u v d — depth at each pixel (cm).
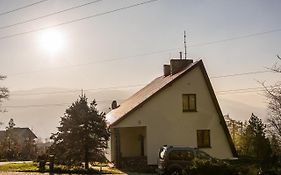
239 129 4934
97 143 2970
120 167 3359
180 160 2444
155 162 3328
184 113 3475
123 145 3741
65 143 2947
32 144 6656
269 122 2922
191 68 3509
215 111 3572
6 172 2853
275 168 2547
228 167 1889
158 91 3416
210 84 3547
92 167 3341
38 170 2980
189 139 3456
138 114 3369
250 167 2008
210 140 3519
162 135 3394
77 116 2970
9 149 6203
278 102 2858
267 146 2995
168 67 4106
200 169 1889
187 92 3506
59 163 3045
